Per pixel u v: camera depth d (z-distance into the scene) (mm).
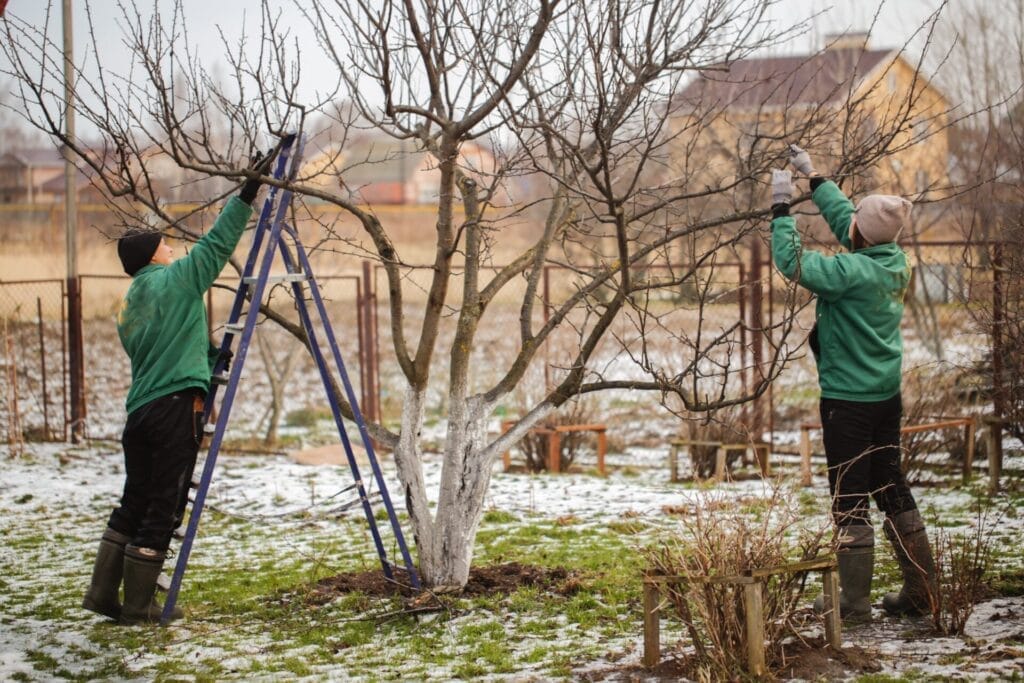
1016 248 7812
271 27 5594
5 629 5984
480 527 8695
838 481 5289
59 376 17516
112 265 26109
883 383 5262
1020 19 13828
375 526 6422
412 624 5852
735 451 11180
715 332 15328
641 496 9844
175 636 5766
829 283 5191
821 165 11172
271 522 9250
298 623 5988
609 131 5609
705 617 4461
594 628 5605
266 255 5887
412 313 24547
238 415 16609
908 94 6109
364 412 13352
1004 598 5707
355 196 6332
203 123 5637
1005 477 9516
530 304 6375
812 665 4559
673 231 6453
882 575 6336
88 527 9141
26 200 39594
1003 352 8125
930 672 4406
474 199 6328
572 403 12281
